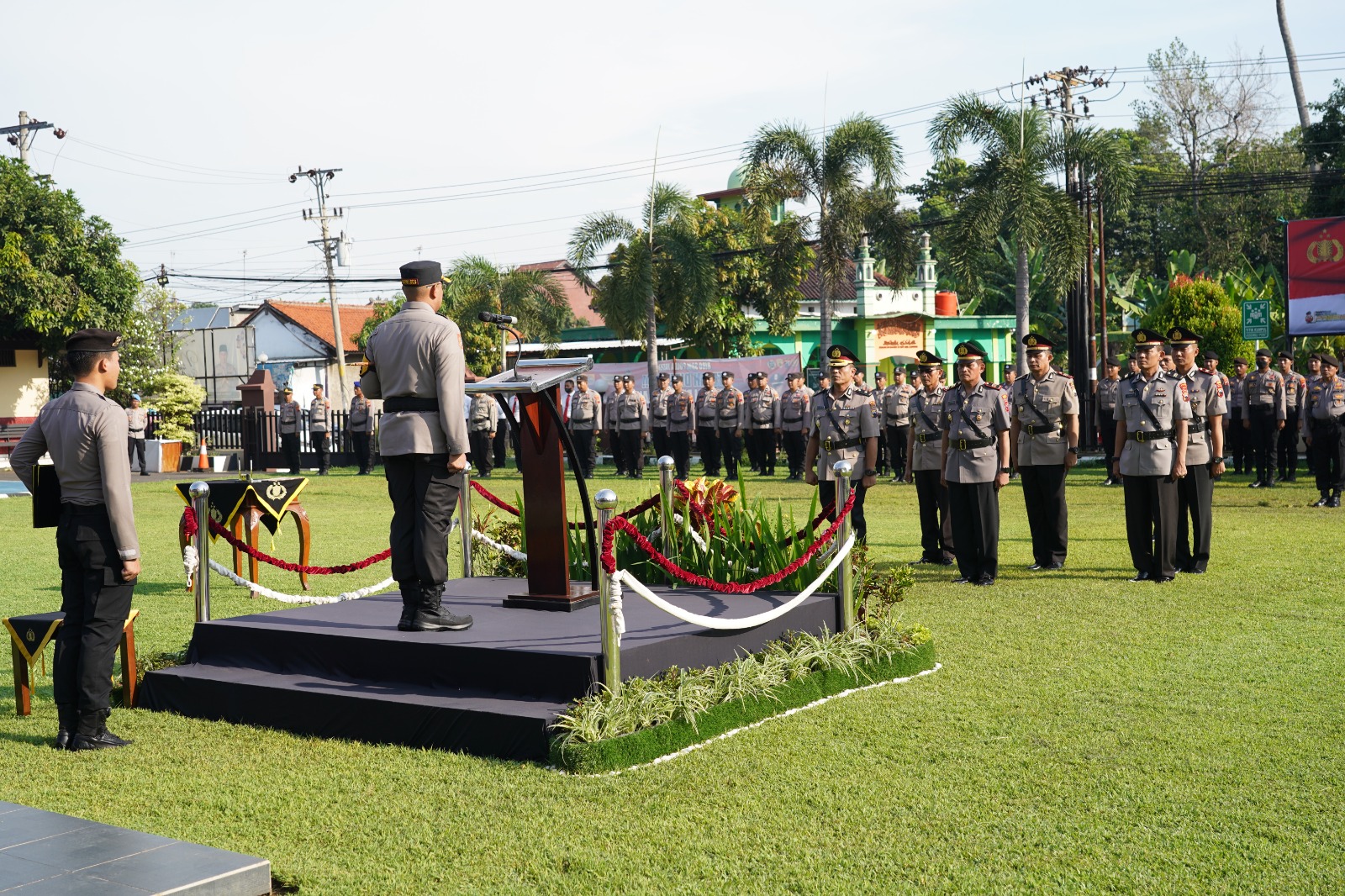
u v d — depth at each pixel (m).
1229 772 4.73
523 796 4.59
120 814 4.48
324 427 25.95
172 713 6.09
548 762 4.99
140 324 33.12
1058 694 5.98
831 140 24.98
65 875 3.22
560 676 5.34
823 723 5.55
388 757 5.17
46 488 5.48
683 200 26.53
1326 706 5.66
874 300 37.09
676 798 4.54
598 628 6.02
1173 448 9.37
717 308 33.56
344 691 5.66
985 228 23.03
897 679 6.41
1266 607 8.17
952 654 6.98
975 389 9.52
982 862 3.90
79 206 29.38
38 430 5.45
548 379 6.15
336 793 4.68
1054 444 10.14
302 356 47.06
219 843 4.16
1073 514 14.31
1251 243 46.09
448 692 5.61
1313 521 12.89
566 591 6.62
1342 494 15.59
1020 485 18.36
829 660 6.18
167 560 11.95
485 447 22.78
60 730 5.43
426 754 5.19
